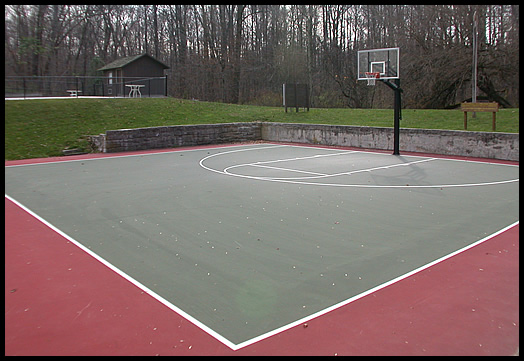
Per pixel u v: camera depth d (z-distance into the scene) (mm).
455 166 18578
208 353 5031
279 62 48875
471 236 9234
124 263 7770
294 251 8344
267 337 5371
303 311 6016
